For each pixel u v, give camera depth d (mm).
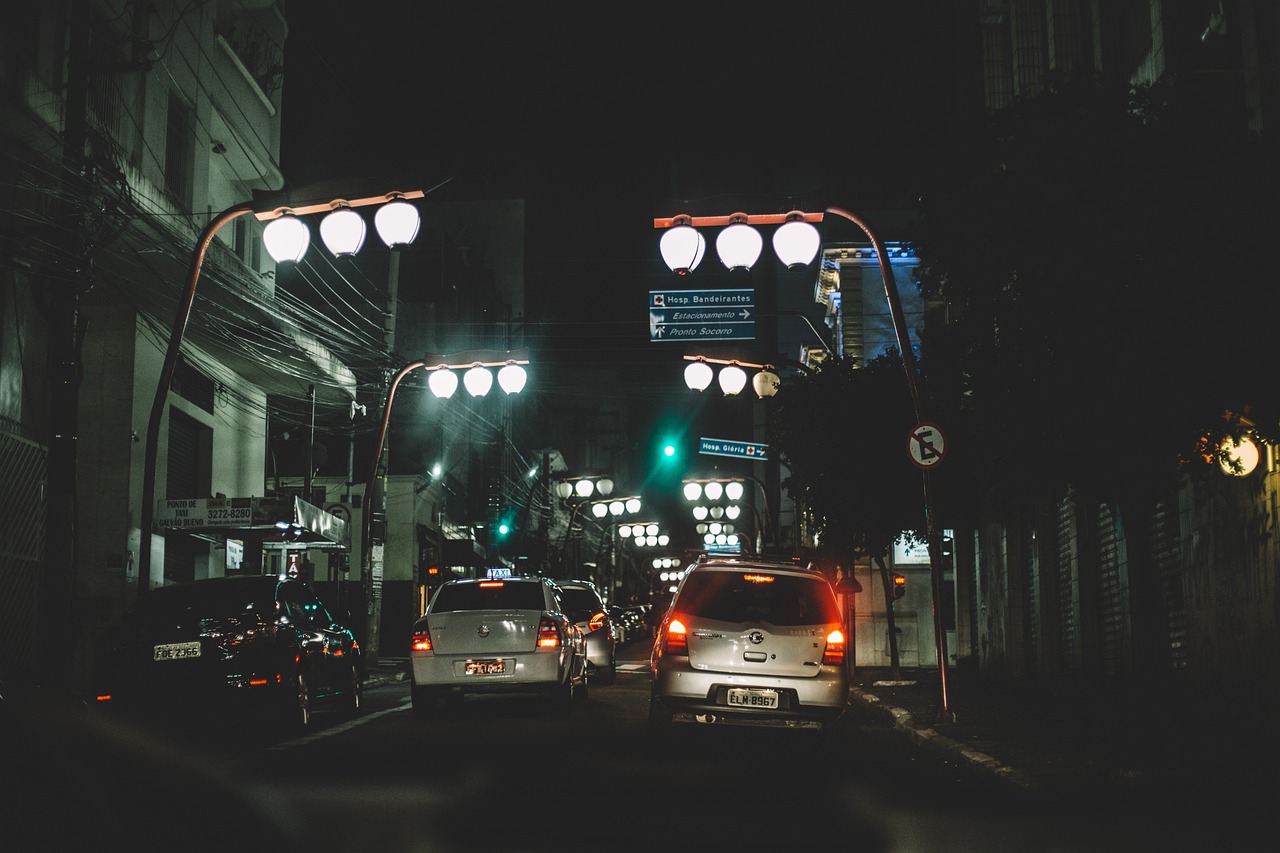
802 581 13445
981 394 11828
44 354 20609
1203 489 15586
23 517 19797
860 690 23844
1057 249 10859
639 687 24531
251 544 28656
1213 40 16359
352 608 42875
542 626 16953
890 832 7980
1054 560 23438
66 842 2572
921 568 35156
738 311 35000
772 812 8617
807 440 25719
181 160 25781
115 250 20328
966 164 12109
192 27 25984
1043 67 23797
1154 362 10648
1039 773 10906
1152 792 9984
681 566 81812
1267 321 10461
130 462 23141
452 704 19266
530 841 7273
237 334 25812
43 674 14445
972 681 26594
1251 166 10719
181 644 13688
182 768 2979
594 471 47656
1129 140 10953
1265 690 13820
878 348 35062
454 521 49625
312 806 8547
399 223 13977
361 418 33719
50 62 19969
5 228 15555
